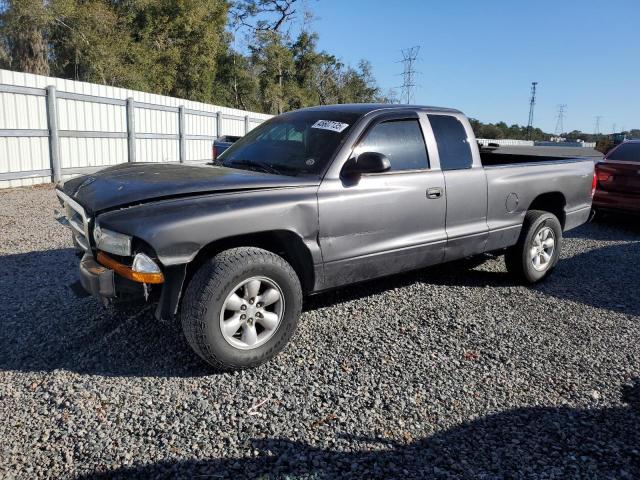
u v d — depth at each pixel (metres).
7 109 11.51
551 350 4.09
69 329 4.15
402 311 4.75
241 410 3.11
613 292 5.61
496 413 3.17
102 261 3.48
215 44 33.91
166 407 3.12
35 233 7.55
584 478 2.60
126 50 27.89
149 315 4.41
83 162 13.73
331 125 4.33
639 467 2.69
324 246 3.88
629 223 10.09
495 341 4.20
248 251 3.49
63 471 2.56
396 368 3.69
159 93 30.80
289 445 2.79
